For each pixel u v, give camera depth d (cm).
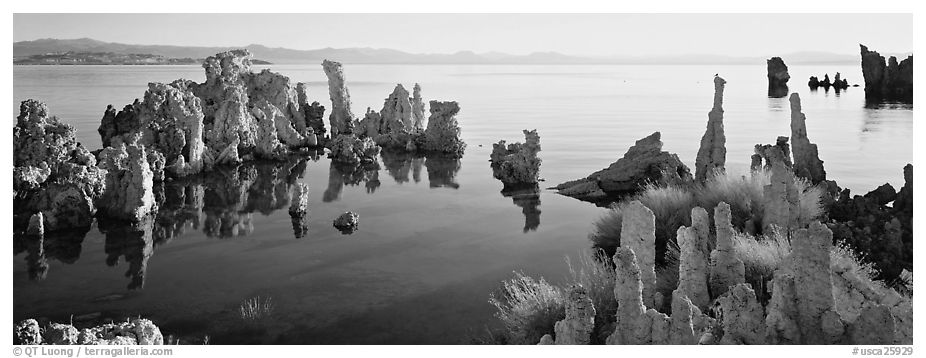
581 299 1000
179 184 3275
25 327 1165
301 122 4888
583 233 2259
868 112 6562
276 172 3662
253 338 1423
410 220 2505
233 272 1881
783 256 1163
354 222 2430
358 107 7444
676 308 910
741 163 3472
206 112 4203
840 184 2891
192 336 1442
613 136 5050
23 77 13112
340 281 1788
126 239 2256
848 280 1050
